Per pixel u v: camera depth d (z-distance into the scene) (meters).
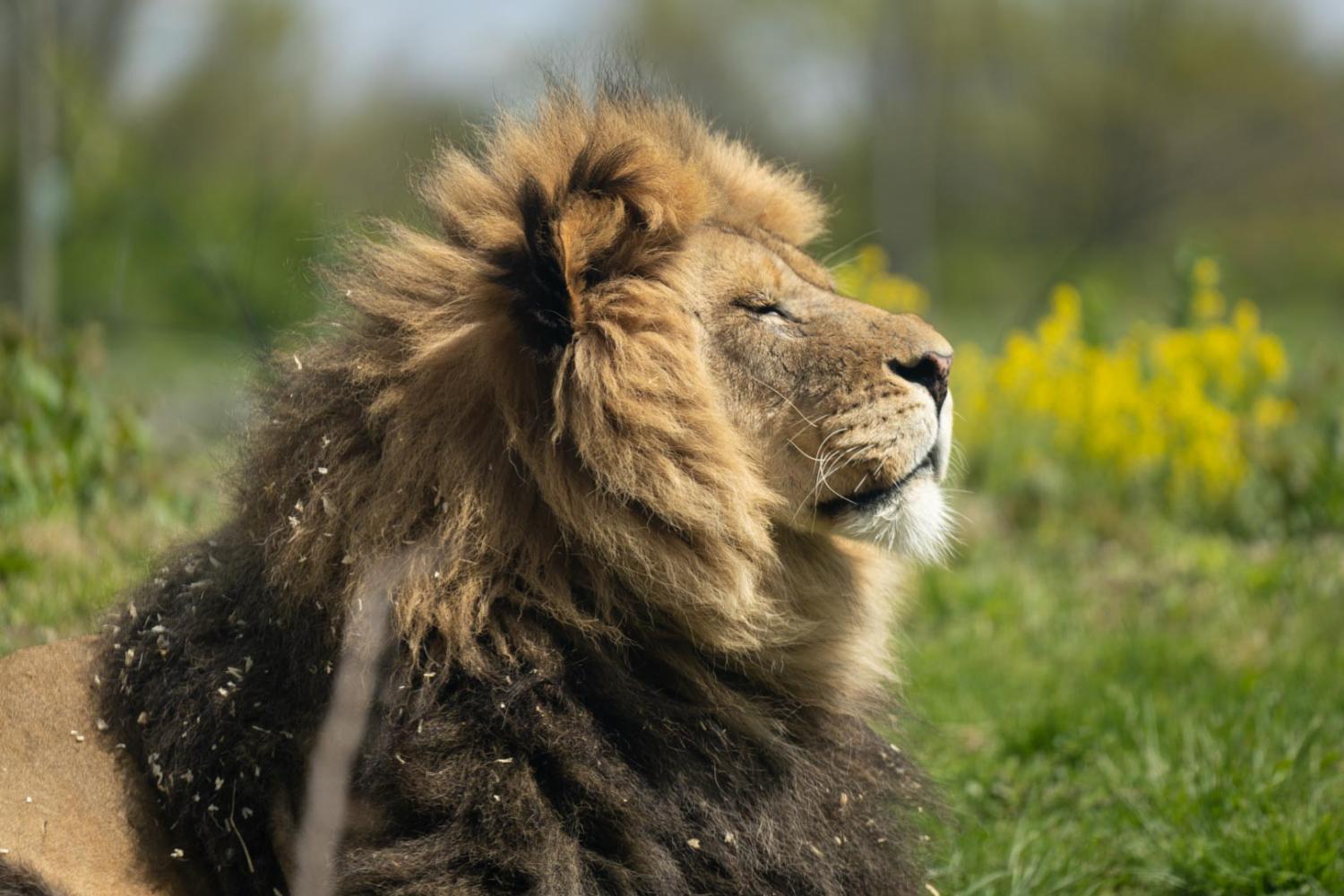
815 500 9.37
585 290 8.83
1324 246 103.44
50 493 16.33
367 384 8.74
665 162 9.25
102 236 48.22
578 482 8.59
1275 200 106.56
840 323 9.52
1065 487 23.39
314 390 8.86
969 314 87.38
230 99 58.62
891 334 9.48
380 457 8.59
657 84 10.91
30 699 8.76
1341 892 10.51
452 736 8.01
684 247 9.40
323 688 8.22
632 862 8.07
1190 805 11.64
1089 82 106.62
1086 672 15.14
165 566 9.39
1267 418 23.73
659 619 8.78
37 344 17.75
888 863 9.36
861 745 9.66
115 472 16.91
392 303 8.98
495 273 8.63
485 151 9.67
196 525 12.73
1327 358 25.58
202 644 8.65
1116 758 12.94
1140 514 22.55
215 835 8.23
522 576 8.51
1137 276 96.31
